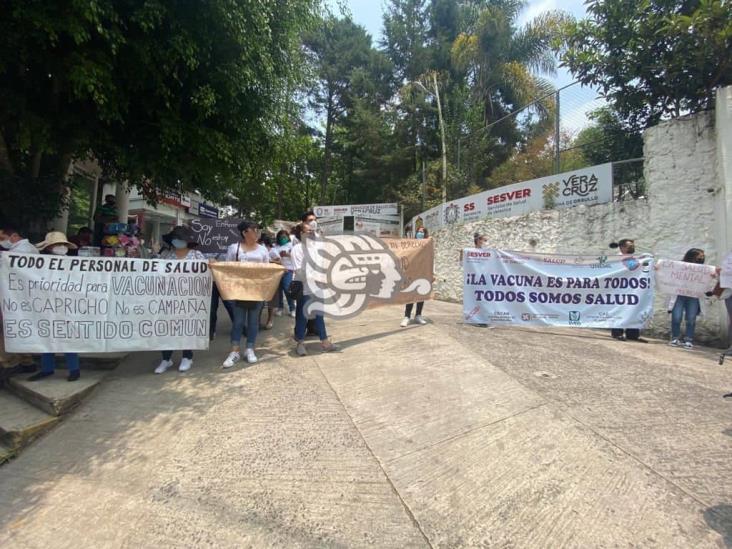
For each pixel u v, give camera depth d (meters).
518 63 18.02
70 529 2.60
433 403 4.04
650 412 3.81
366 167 24.97
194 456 3.32
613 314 6.79
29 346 4.51
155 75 5.28
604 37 7.98
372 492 2.83
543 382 4.49
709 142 6.83
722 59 6.75
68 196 7.95
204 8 5.00
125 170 6.72
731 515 2.48
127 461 3.29
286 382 4.67
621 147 9.52
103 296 4.77
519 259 7.02
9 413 4.01
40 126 5.30
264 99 6.93
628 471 2.92
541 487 2.79
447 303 10.95
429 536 2.43
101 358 5.12
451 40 23.14
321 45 25.72
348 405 4.09
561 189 9.22
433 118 21.42
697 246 6.94
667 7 7.28
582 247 8.48
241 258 5.40
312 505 2.72
